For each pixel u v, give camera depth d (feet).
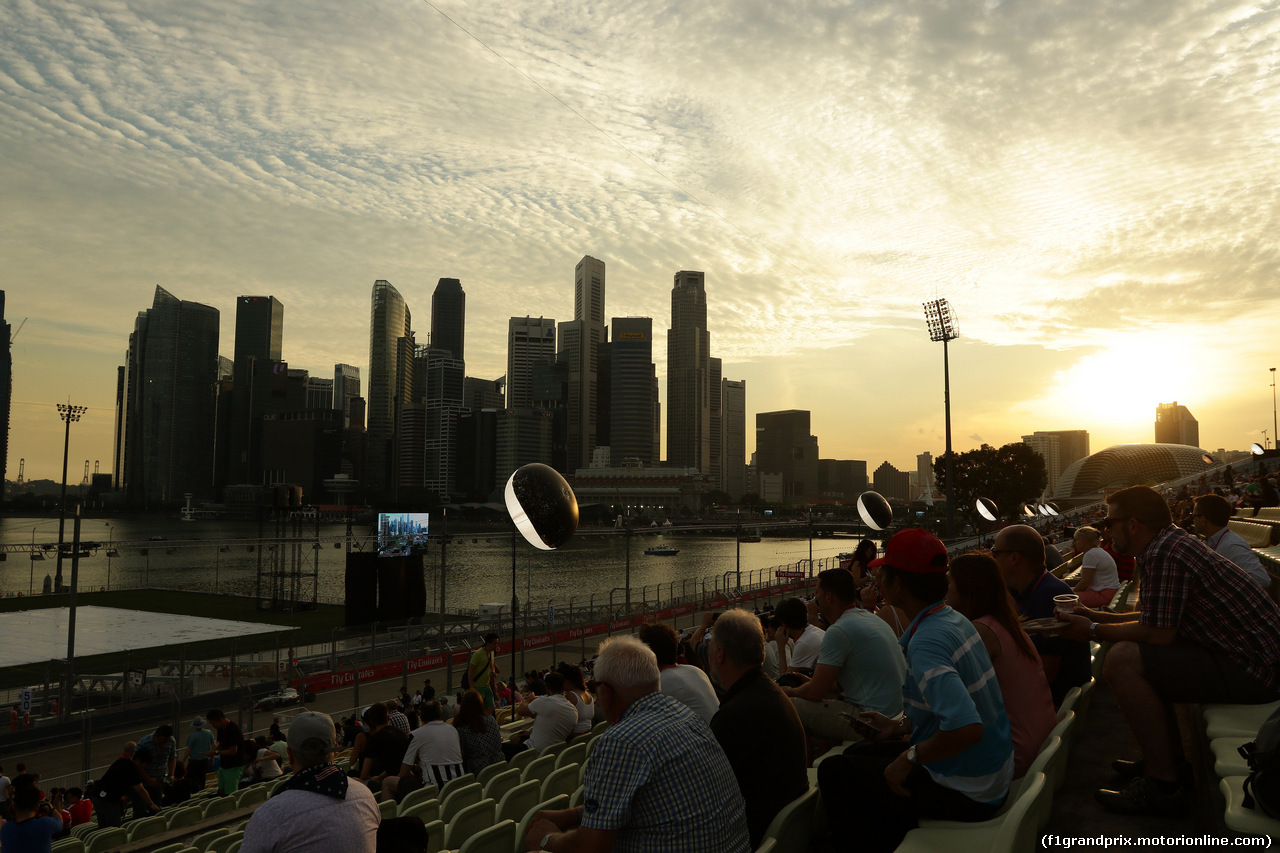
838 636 16.81
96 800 47.96
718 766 11.06
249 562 576.61
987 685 11.97
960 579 14.37
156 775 61.05
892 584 12.59
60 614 273.33
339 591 375.25
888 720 15.06
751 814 12.89
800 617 24.66
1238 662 13.11
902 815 12.64
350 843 12.96
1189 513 46.21
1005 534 18.70
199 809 41.68
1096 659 24.63
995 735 11.95
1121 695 13.80
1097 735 18.92
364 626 187.01
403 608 192.85
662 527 488.44
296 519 289.94
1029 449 354.13
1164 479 572.51
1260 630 13.08
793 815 12.98
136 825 37.76
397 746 32.01
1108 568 27.84
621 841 10.66
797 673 22.76
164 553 649.20
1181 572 13.37
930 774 12.08
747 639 13.71
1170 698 13.47
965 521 367.04
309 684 127.65
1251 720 13.51
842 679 17.04
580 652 159.53
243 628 236.63
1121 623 14.79
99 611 280.51
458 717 31.71
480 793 24.86
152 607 293.02
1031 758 13.57
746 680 13.73
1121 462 586.04
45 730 104.68
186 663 135.95
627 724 10.94
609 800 10.39
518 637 160.76
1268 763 9.70
